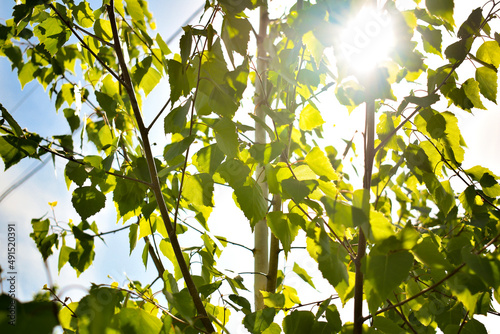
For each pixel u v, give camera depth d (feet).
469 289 2.26
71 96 4.97
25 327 1.69
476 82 3.20
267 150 2.89
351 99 2.98
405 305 3.88
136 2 4.15
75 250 4.25
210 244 4.01
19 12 3.33
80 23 4.53
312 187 2.66
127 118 4.74
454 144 3.47
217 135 2.89
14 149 3.27
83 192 3.52
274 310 3.19
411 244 2.23
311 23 2.74
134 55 5.49
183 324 3.04
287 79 3.48
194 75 3.02
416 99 2.81
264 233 4.26
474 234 4.20
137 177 3.68
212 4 2.93
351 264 3.77
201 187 3.40
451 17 2.93
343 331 2.84
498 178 3.58
